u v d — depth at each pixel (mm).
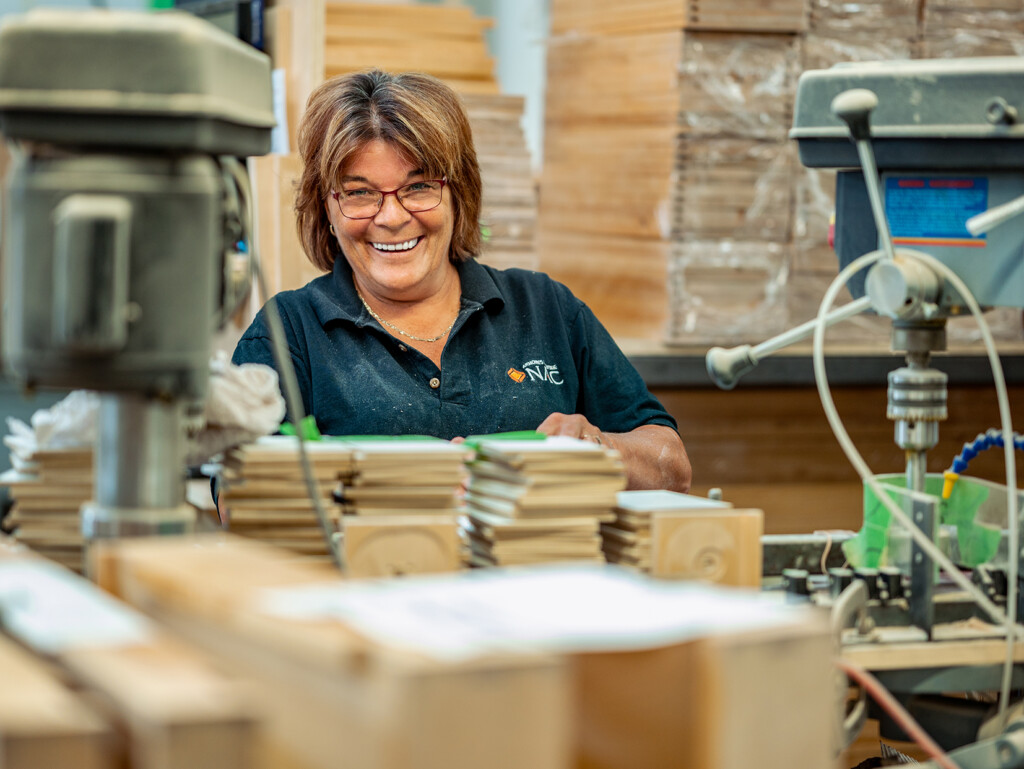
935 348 1430
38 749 514
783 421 3455
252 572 734
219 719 526
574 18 3535
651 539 1158
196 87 909
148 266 911
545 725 571
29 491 1226
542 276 2320
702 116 3014
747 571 1177
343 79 2135
